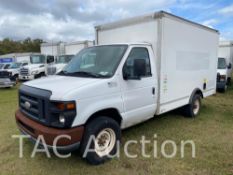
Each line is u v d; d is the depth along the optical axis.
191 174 3.33
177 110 6.48
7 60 35.03
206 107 7.68
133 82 3.99
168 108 5.02
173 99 5.17
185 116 6.27
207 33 6.46
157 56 4.49
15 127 5.41
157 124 5.66
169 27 4.65
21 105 3.77
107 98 3.55
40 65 17.16
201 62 6.30
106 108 3.53
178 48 5.08
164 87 4.75
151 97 4.43
